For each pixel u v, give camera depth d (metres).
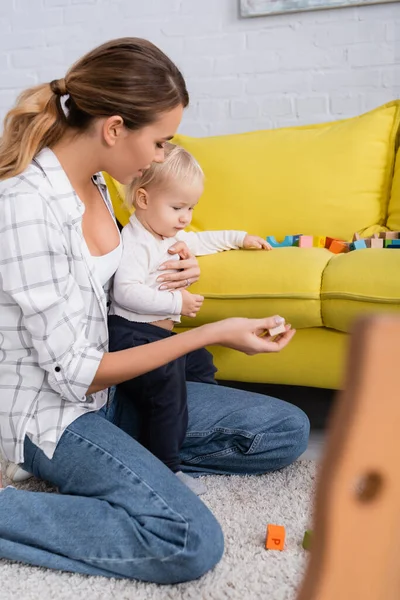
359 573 0.32
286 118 2.52
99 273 1.25
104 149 1.13
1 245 1.05
